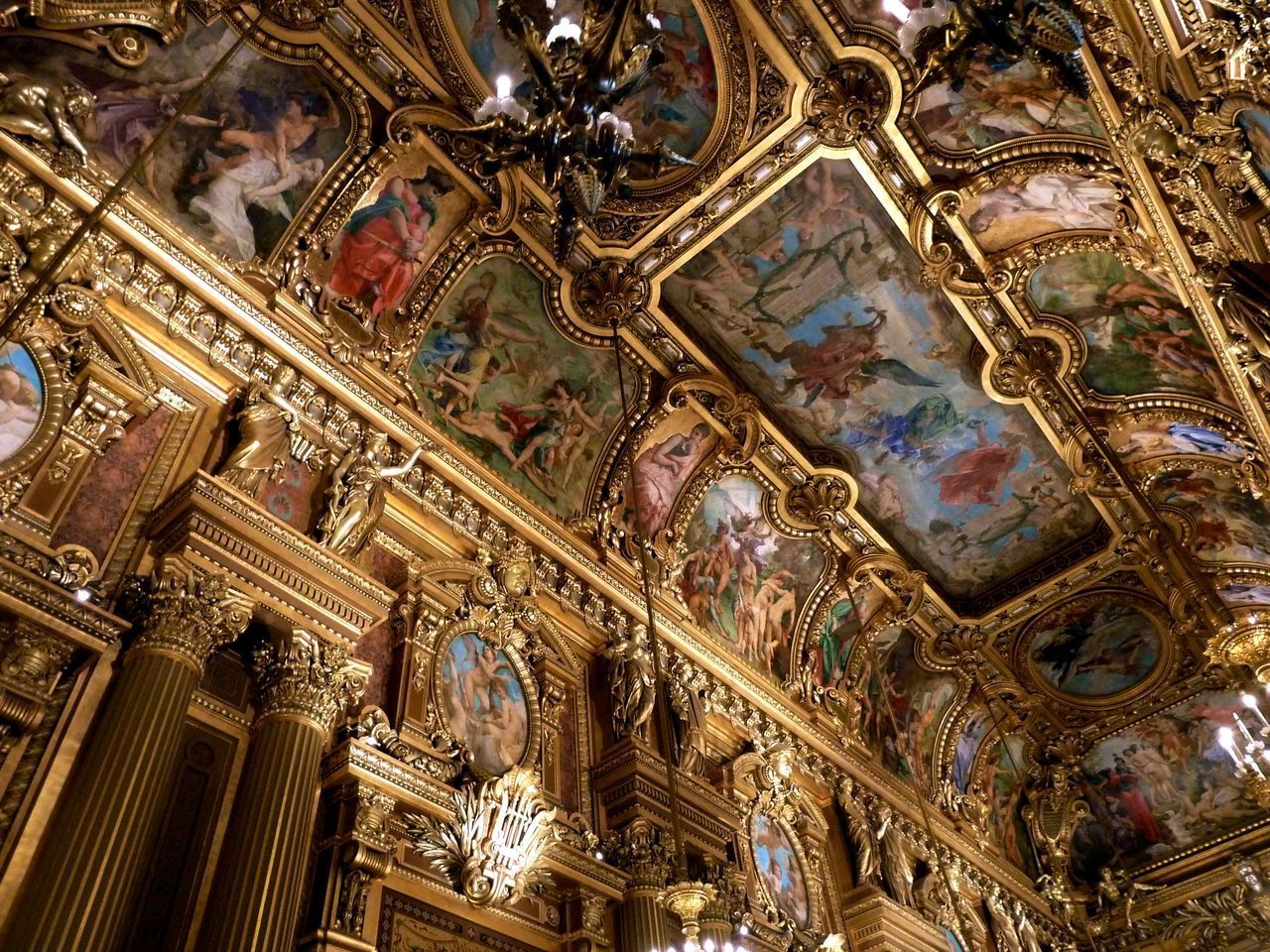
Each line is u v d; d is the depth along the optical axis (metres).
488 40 9.59
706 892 6.84
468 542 9.80
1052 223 11.27
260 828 6.30
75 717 5.96
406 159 9.75
